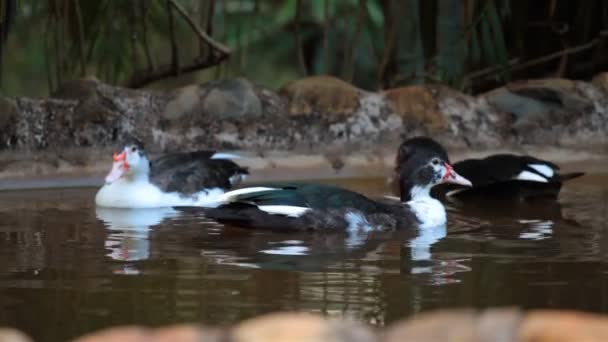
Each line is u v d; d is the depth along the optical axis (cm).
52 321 796
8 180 1402
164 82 2600
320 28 2569
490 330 584
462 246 1080
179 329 595
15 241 1091
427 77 1756
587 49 1845
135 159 1334
